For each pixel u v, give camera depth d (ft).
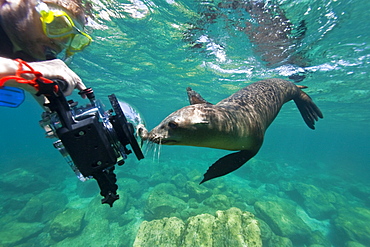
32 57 5.23
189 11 20.35
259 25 21.13
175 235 20.81
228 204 35.27
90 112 4.02
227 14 19.76
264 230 28.43
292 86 16.85
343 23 19.62
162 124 7.28
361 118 78.74
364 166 114.73
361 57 26.84
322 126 135.33
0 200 43.96
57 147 4.09
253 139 10.02
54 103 3.44
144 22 23.97
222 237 18.94
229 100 11.16
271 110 12.77
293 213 36.40
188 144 7.80
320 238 31.89
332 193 50.11
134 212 37.55
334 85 40.50
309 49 25.63
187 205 38.17
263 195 50.08
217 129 7.95
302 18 19.20
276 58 29.63
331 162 122.21
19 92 3.48
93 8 21.21
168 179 54.49
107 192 4.15
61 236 29.81
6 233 30.48
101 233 30.60
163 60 36.14
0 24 4.42
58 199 42.52
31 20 4.52
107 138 4.03
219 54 30.68
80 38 5.49
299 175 75.00
